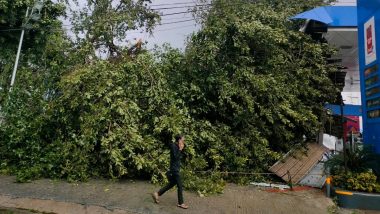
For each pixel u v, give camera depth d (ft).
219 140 34.14
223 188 30.53
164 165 30.19
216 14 36.04
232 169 34.17
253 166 35.04
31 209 23.08
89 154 30.32
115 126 29.91
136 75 32.89
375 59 33.37
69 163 29.60
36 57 48.42
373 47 33.81
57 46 39.42
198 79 34.45
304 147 38.93
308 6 45.78
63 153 29.60
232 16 34.99
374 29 33.55
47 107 31.65
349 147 37.14
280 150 38.04
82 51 36.55
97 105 30.09
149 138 31.01
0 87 40.06
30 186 27.12
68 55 37.50
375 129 33.30
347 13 38.60
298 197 29.55
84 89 31.07
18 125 31.14
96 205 23.73
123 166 29.22
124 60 34.14
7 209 22.85
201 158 32.60
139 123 31.91
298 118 35.65
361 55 36.35
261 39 35.40
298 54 39.63
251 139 34.86
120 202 24.61
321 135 41.63
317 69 39.29
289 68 38.09
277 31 35.40
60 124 32.12
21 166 30.81
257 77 34.37
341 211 27.68
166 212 23.53
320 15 36.60
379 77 32.58
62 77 33.12
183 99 34.42
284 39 35.04
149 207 24.13
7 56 47.62
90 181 29.58
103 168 30.86
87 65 34.60
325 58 40.40
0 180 28.55
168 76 34.73
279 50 36.91
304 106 38.06
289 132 36.78
